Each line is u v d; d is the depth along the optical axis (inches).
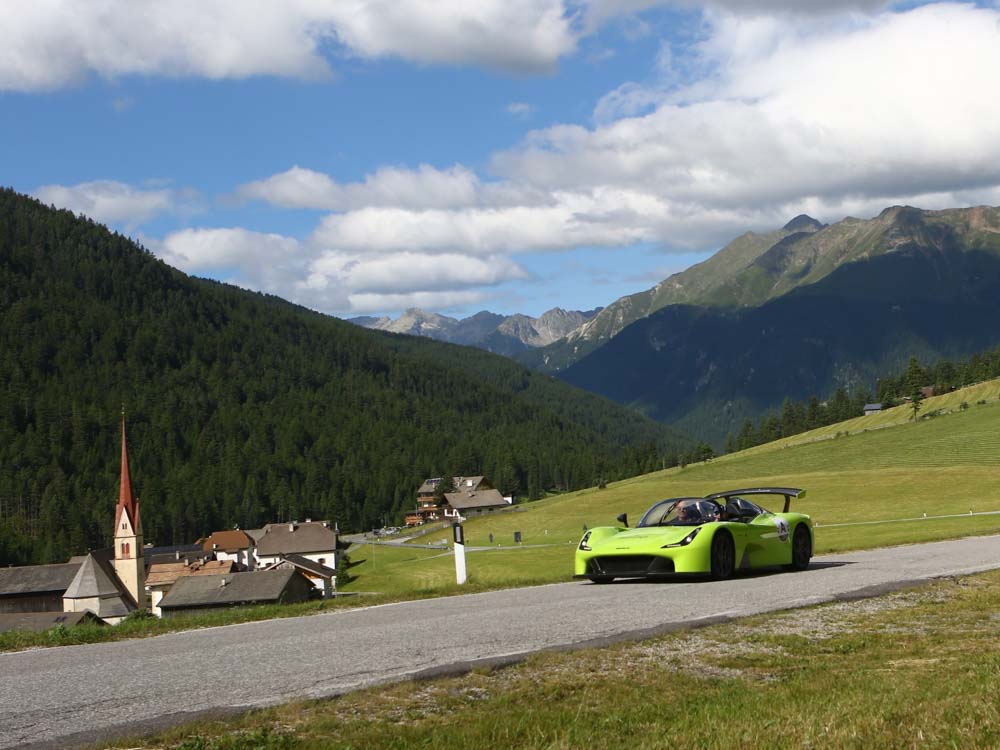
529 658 294.8
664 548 516.1
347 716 233.6
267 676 283.3
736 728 209.8
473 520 5684.1
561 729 214.8
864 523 2642.7
